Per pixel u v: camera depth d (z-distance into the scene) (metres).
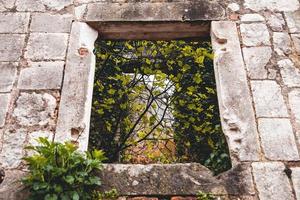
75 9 3.86
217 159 3.58
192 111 5.17
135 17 3.78
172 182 2.94
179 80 4.90
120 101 5.13
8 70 3.48
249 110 3.29
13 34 3.70
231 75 3.48
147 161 5.71
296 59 3.58
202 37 3.95
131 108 5.25
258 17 3.84
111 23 3.78
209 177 2.97
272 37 3.72
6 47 3.61
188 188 2.91
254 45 3.66
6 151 3.09
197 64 5.12
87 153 2.98
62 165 2.80
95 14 3.81
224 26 3.77
